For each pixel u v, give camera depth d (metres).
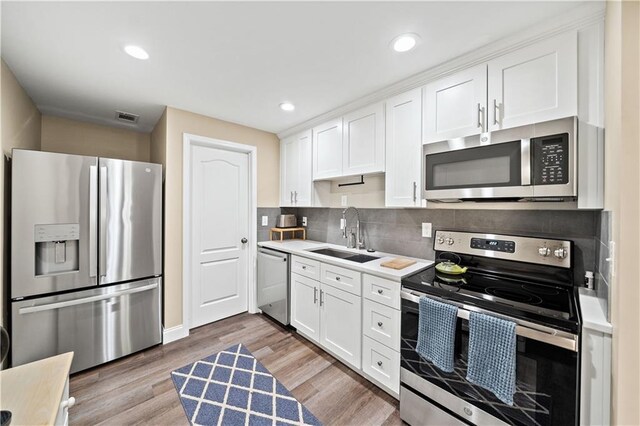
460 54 1.58
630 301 0.84
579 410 1.02
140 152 3.14
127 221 2.19
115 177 2.12
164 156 2.47
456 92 1.65
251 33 1.41
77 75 1.85
